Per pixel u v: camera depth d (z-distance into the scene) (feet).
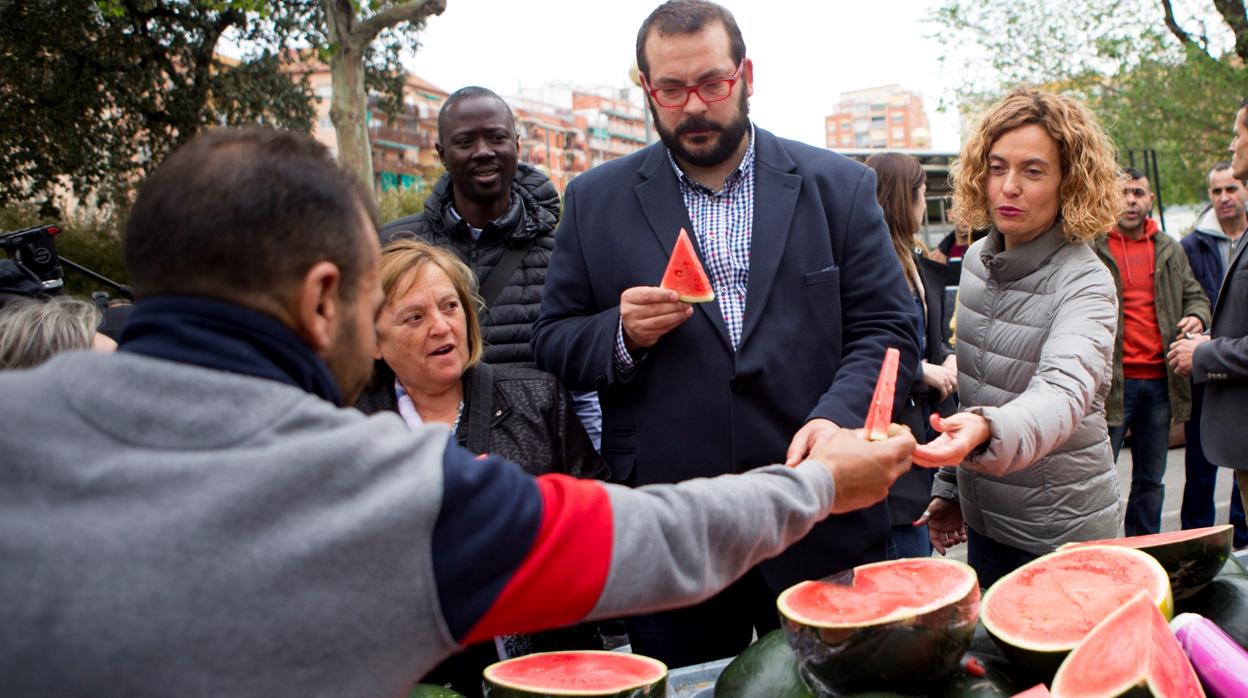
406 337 8.73
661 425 8.49
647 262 8.57
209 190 3.50
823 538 8.32
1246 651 5.82
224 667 3.13
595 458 9.21
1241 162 12.62
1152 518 18.16
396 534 3.34
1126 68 65.92
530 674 6.42
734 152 8.55
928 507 10.39
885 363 6.53
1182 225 90.84
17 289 11.33
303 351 3.64
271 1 62.75
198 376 3.36
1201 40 61.52
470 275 9.32
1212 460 12.13
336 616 3.25
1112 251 18.54
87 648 3.05
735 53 8.11
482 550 3.48
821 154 8.82
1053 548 8.72
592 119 461.37
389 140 264.31
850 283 8.52
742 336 8.26
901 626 5.37
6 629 3.05
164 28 61.05
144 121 63.98
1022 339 8.65
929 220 47.01
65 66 59.67
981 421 7.10
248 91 63.57
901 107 538.47
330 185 3.72
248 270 3.53
